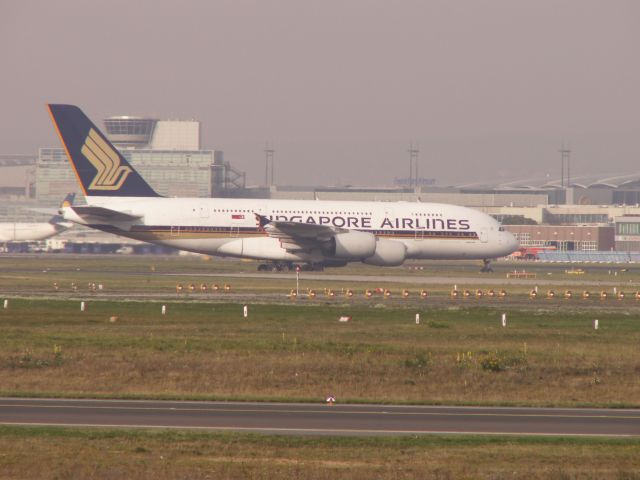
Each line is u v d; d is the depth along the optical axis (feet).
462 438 366.43
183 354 590.55
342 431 380.37
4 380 502.79
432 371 546.67
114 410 420.77
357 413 424.05
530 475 311.88
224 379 513.45
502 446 353.10
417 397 474.49
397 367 554.46
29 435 356.59
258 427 385.70
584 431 388.57
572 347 649.61
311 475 306.96
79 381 504.43
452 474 311.27
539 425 400.88
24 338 655.76
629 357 603.67
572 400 473.26
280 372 534.78
